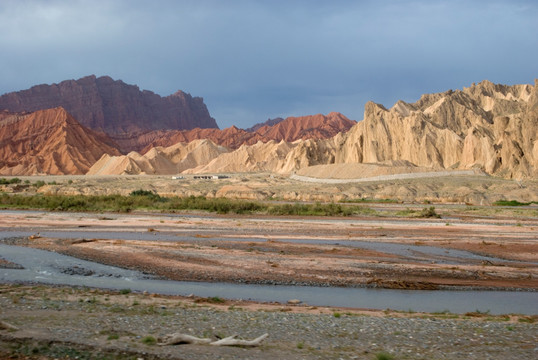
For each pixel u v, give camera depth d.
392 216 78.81
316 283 28.17
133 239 46.16
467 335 16.61
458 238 49.84
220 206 83.25
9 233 49.94
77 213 78.06
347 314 20.09
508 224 66.25
